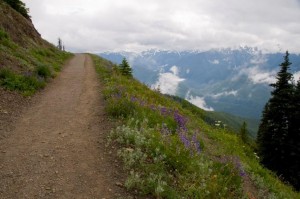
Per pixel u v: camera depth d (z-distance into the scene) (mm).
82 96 18234
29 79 18562
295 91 34312
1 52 21516
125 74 32312
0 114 12602
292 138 32844
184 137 10797
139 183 7738
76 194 7273
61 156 9211
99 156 9328
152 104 15820
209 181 8344
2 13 34250
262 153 34125
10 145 9805
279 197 12203
